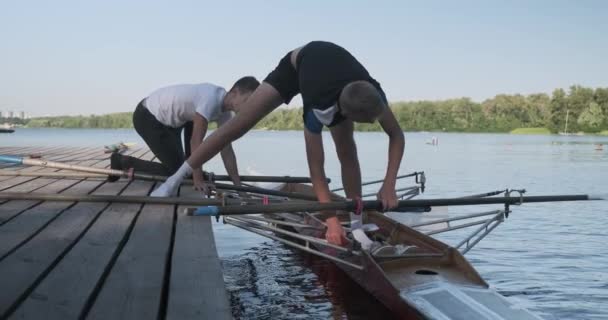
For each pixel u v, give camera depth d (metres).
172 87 6.23
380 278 4.26
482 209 11.35
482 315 3.67
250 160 26.69
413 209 5.99
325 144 47.69
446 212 7.30
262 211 4.27
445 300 3.88
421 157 32.12
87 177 7.28
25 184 6.41
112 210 4.84
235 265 6.58
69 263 3.12
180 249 3.54
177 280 2.90
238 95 5.48
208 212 4.34
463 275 4.32
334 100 3.45
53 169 8.12
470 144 57.81
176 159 6.49
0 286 2.68
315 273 6.14
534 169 22.73
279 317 4.73
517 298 5.52
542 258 7.19
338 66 3.55
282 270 6.32
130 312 2.42
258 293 5.45
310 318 4.68
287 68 4.12
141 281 2.86
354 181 4.48
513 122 118.25
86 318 2.33
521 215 10.68
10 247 3.40
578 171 21.69
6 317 2.31
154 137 6.32
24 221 4.19
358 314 4.68
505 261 7.03
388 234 5.53
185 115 6.10
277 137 88.75
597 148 47.50
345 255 5.07
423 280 4.21
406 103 123.38
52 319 2.30
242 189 5.98
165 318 2.36
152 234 3.95
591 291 5.77
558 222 9.87
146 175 6.32
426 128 121.81
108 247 3.51
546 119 115.56
